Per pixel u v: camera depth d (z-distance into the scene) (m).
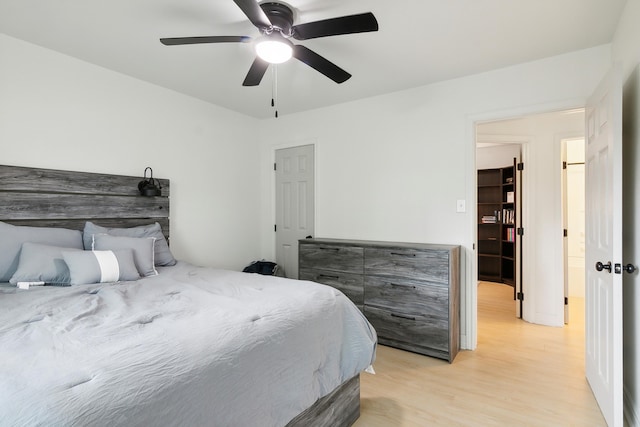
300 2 1.82
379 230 3.36
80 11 1.94
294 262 3.99
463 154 2.88
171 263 2.75
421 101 3.09
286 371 1.31
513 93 2.65
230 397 1.06
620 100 1.65
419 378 2.35
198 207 3.46
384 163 3.32
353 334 1.81
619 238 1.65
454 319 2.69
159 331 1.19
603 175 1.89
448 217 2.96
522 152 3.69
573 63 2.43
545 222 3.50
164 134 3.14
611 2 1.84
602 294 1.91
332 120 3.66
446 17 1.98
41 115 2.38
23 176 2.26
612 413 1.70
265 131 4.21
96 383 0.84
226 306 1.53
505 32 2.15
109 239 2.35
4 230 2.04
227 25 2.09
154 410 0.85
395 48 2.37
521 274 3.69
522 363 2.58
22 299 1.61
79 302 1.58
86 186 2.57
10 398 0.76
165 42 1.80
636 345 1.74
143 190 2.87
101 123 2.70
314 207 3.81
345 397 1.77
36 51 2.35
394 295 2.84
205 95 3.35
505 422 1.85
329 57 2.51
